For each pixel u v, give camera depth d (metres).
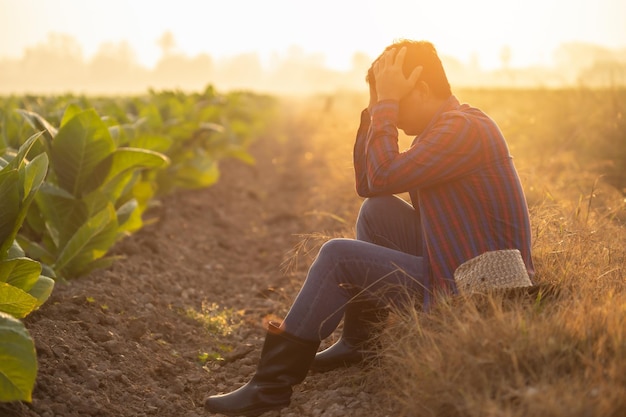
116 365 3.33
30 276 2.97
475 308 2.55
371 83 3.06
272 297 4.84
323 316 2.83
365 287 2.86
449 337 2.48
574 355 2.31
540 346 2.30
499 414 2.05
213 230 7.14
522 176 5.40
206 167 8.07
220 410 2.86
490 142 2.71
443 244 2.75
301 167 11.59
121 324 3.82
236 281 5.46
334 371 3.22
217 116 11.80
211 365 3.63
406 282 2.83
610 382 2.11
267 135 19.19
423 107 2.88
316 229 6.17
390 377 2.74
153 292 4.62
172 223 7.02
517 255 2.69
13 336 2.26
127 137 5.15
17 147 5.03
